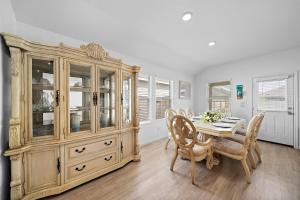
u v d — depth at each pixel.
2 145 1.35
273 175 2.13
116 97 2.29
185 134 2.01
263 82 4.00
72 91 1.91
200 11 2.16
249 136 2.00
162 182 1.95
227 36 2.95
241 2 2.00
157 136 4.05
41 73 1.67
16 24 1.83
